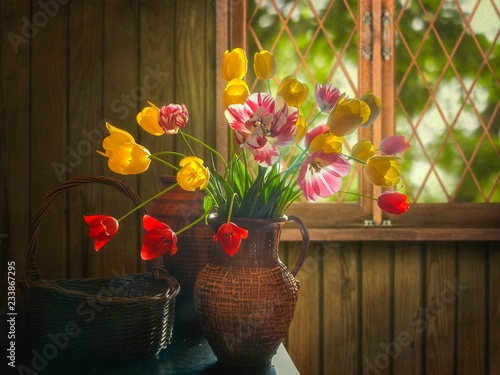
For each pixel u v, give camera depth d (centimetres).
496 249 203
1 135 189
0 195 189
